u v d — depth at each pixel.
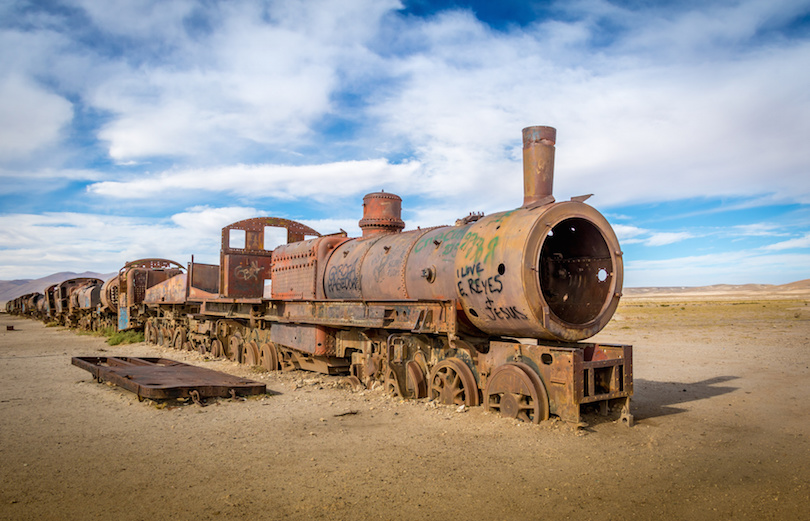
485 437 6.21
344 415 7.50
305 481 4.86
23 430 6.78
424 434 6.40
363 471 5.11
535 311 6.60
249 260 14.80
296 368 12.21
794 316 34.78
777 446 5.95
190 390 8.32
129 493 4.60
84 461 5.50
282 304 11.78
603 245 7.51
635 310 54.91
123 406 8.20
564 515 4.10
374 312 8.73
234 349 14.23
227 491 4.62
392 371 8.59
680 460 5.42
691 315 41.16
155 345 20.44
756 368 12.15
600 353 7.29
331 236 11.91
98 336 25.53
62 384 10.41
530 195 7.52
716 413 7.60
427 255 8.37
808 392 9.21
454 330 7.38
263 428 6.79
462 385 7.89
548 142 7.47
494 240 7.06
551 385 6.70
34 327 34.47
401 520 4.02
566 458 5.45
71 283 35.97
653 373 11.63
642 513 4.13
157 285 21.59
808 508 4.22
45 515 4.14
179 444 6.09
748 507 4.25
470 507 4.25
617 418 7.08
